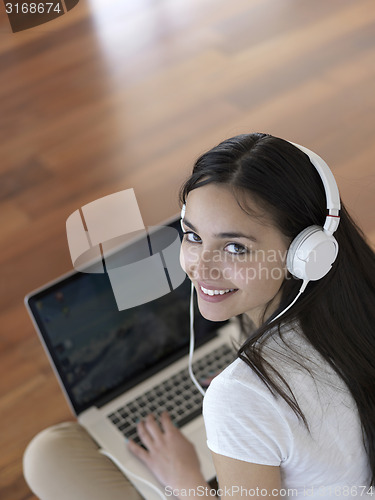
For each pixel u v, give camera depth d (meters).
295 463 0.95
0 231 2.69
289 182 0.87
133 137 3.03
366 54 3.29
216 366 1.68
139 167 2.88
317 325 0.96
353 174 2.73
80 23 3.67
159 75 3.34
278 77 3.23
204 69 3.33
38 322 1.46
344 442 0.97
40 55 3.51
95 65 3.43
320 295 0.96
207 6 3.72
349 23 3.48
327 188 0.90
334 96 3.09
